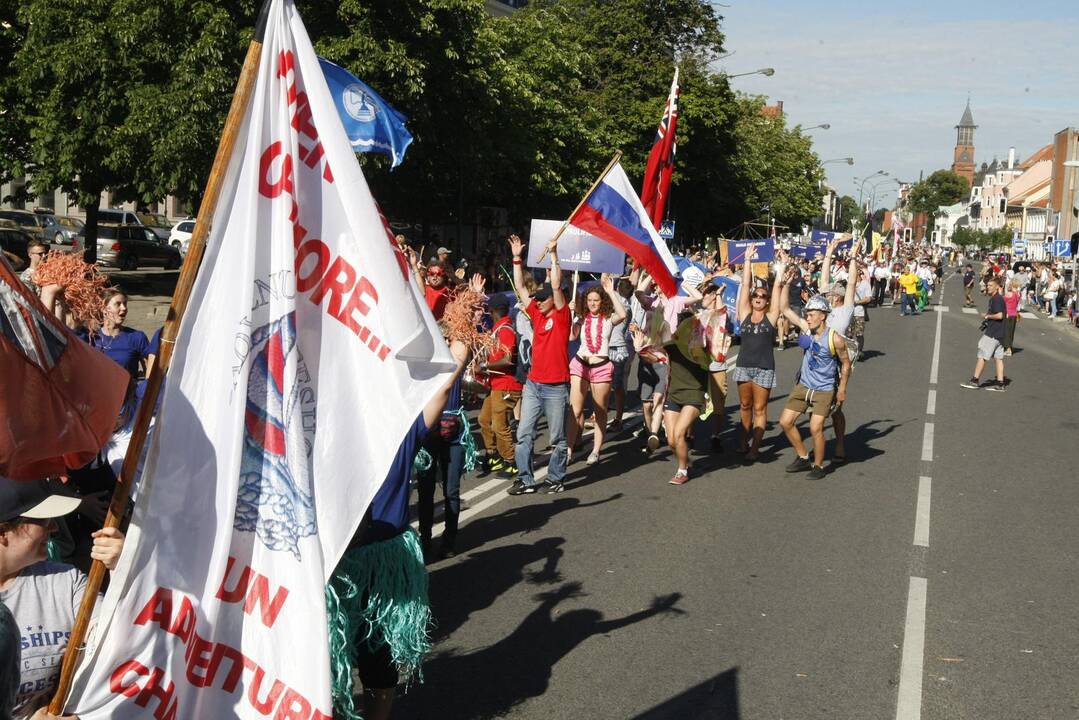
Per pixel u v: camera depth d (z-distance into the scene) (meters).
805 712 5.00
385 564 4.00
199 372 3.07
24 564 2.88
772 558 7.57
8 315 2.66
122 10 20.03
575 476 10.27
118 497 2.92
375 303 3.24
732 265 22.72
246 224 3.13
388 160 22.41
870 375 19.66
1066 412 15.52
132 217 43.25
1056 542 8.23
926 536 8.30
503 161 27.95
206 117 19.38
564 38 38.34
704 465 10.98
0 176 26.59
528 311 9.41
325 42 19.73
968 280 45.88
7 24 25.27
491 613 6.26
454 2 21.48
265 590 3.11
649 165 12.68
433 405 4.18
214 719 3.05
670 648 5.76
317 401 3.25
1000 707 5.14
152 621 2.98
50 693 2.97
